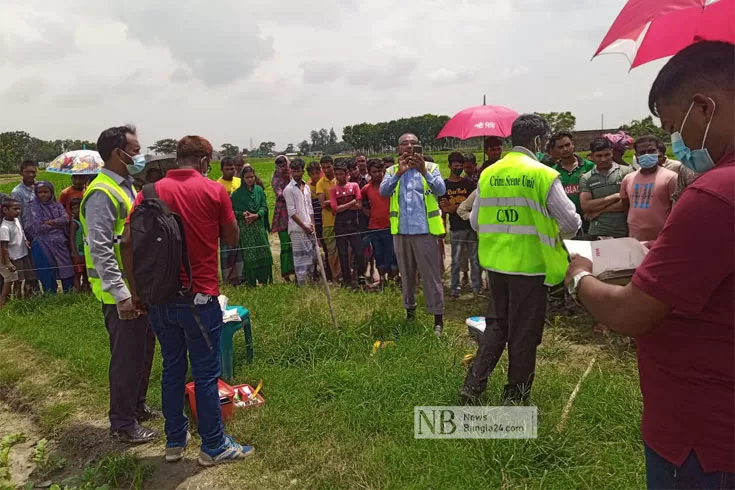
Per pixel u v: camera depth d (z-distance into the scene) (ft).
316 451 11.82
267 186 86.17
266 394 14.58
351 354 16.80
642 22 9.72
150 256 10.41
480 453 10.98
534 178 12.06
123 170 12.43
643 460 10.61
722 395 4.89
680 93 5.09
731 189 4.50
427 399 13.53
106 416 14.38
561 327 19.35
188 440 12.86
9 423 14.85
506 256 12.59
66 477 12.14
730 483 4.95
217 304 11.60
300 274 26.61
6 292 24.67
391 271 26.91
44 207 25.98
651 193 17.06
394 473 10.80
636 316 5.03
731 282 4.67
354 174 30.04
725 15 9.14
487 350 13.23
